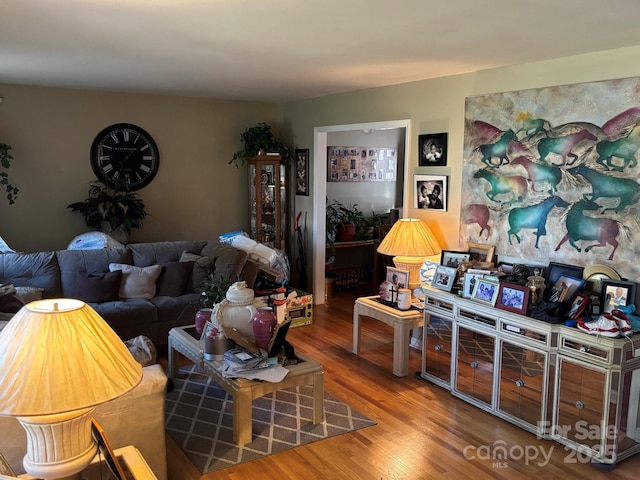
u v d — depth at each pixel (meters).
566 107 3.68
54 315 1.71
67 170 5.85
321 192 6.46
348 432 3.43
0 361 1.67
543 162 3.84
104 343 1.78
